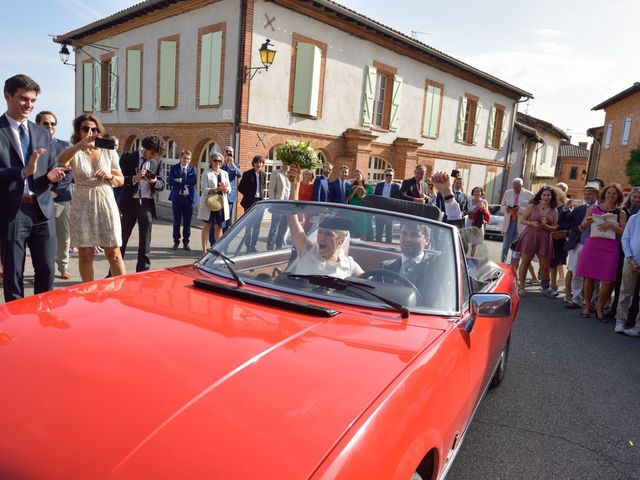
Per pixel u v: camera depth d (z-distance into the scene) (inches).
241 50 513.7
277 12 536.1
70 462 46.4
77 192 180.4
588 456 128.3
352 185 409.1
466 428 104.8
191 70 583.2
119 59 698.2
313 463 48.4
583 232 283.6
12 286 152.2
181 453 47.4
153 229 456.1
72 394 55.2
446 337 83.9
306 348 70.5
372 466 53.3
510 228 376.8
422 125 782.5
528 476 116.6
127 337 68.9
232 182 413.1
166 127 625.3
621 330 247.3
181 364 62.2
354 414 56.7
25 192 150.1
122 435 49.3
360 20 604.4
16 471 46.4
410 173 742.5
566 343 225.3
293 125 580.4
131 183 245.6
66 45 787.4
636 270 234.5
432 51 732.7
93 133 181.6
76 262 278.4
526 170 1198.9
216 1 534.6
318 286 94.8
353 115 655.1
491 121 959.6
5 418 52.0
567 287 301.7
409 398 64.7
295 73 568.1
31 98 146.6
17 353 63.9
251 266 104.2
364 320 83.9
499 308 95.2
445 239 104.7
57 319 74.8
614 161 1273.4
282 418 53.8
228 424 51.7
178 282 96.4
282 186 368.8
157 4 582.2
